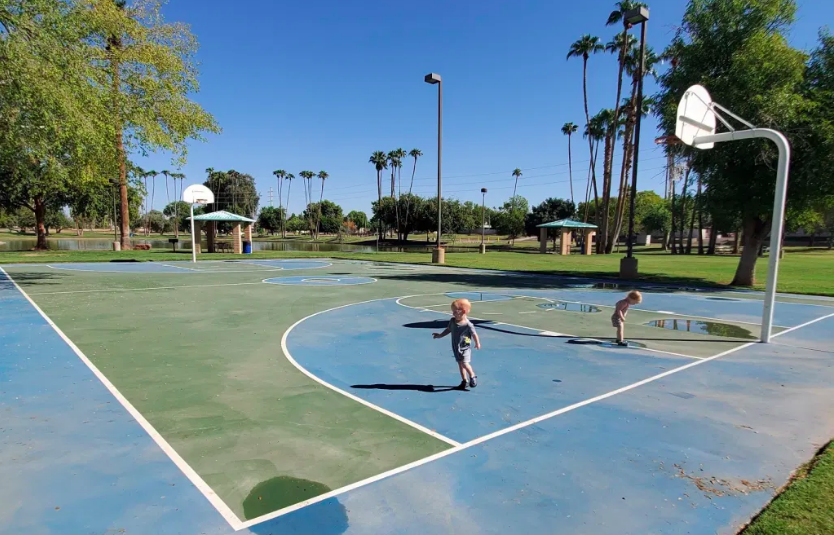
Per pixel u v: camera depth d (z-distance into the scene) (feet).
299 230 422.00
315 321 33.04
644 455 13.30
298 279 62.08
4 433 14.25
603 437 14.47
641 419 15.94
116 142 62.54
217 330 29.76
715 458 13.17
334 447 13.61
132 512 10.32
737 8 51.98
